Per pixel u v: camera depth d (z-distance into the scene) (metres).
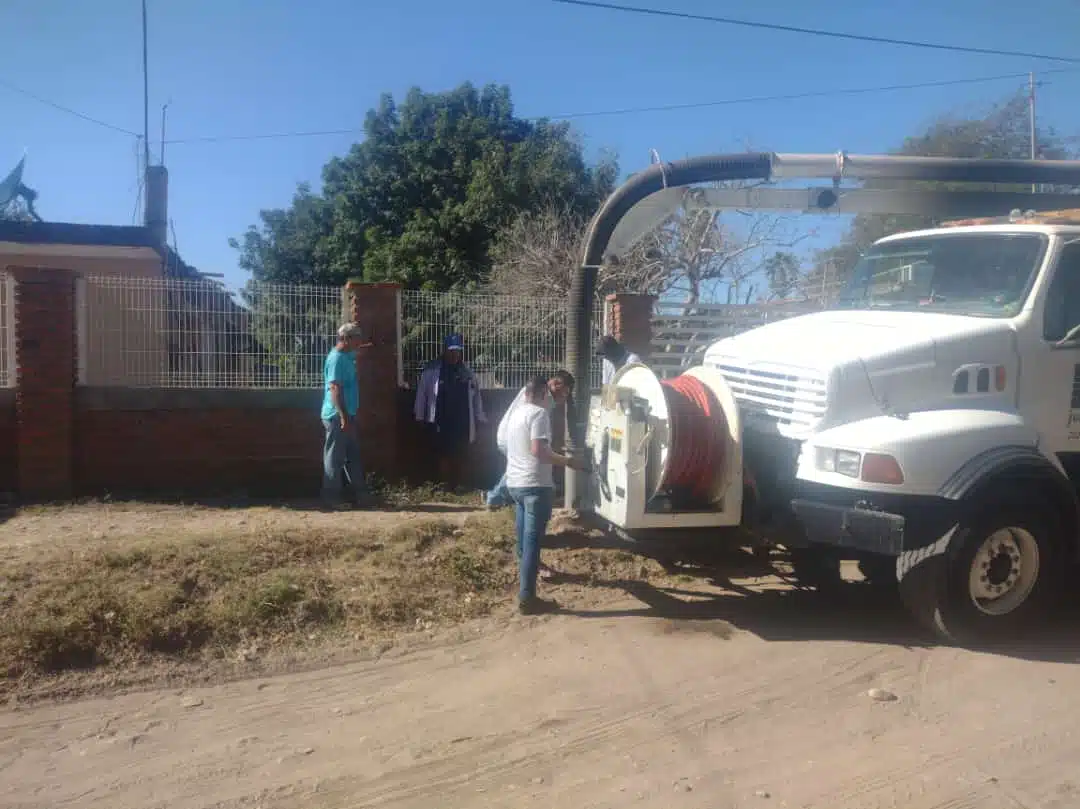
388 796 4.39
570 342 9.02
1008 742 4.95
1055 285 6.90
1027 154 24.33
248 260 27.12
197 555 6.95
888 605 7.52
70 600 6.09
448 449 10.33
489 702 5.48
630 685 5.74
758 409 7.01
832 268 18.08
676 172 8.91
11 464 9.30
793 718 5.26
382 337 10.33
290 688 5.70
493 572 7.61
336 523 8.44
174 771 4.64
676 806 4.26
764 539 6.90
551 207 21.38
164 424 9.72
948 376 6.58
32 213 21.94
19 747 4.89
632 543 7.20
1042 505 6.49
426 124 25.97
